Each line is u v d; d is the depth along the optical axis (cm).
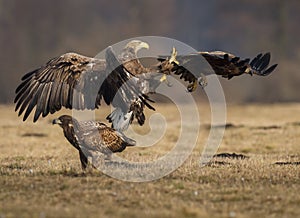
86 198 4197
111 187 4481
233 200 4209
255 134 8731
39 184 4550
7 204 4053
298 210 3984
